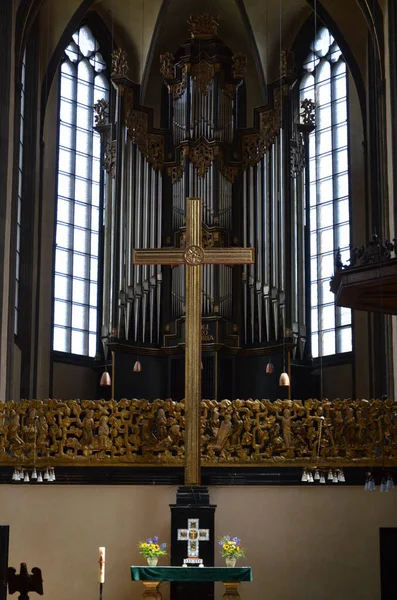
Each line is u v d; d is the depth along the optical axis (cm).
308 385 3103
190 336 2116
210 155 3222
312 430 2164
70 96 3256
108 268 3152
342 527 2131
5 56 2620
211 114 3250
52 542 2128
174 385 3103
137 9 3281
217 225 3175
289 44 3359
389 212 2614
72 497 2145
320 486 2148
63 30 3141
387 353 2662
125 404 2186
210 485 2142
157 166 3278
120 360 3088
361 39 3119
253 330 3112
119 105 3228
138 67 3338
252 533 2130
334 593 2106
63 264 3148
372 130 2997
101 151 3334
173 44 3444
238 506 2139
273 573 2114
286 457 2153
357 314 3034
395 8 2589
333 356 3083
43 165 3116
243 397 3092
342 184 3169
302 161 3206
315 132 3294
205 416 2181
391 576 2105
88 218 3262
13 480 2142
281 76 3206
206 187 3206
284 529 2131
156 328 3148
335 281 2105
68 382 3098
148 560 1975
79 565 2119
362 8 2750
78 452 2205
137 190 3228
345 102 3203
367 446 2155
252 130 3262
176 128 3281
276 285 3106
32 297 2981
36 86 3053
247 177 3241
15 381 2875
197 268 2125
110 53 3406
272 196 3184
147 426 2175
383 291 2097
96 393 3162
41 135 3094
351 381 3022
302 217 3173
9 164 2617
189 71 3272
